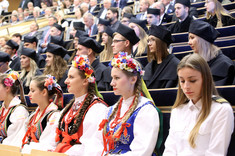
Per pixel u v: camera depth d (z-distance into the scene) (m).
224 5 6.53
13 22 12.35
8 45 6.96
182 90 2.51
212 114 2.27
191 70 2.28
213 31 3.60
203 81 2.31
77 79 3.13
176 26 6.31
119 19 8.04
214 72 3.50
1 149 2.99
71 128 3.05
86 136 2.95
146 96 2.85
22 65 5.30
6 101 3.94
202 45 3.58
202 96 2.31
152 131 2.54
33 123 3.47
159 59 3.91
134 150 2.50
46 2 13.55
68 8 11.68
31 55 5.25
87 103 3.11
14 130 3.71
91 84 3.19
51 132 3.26
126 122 2.62
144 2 8.05
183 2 6.09
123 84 2.70
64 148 2.93
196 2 7.80
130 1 9.97
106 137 2.68
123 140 2.62
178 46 5.07
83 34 5.86
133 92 2.77
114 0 9.65
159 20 6.77
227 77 3.44
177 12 6.14
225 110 2.24
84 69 3.13
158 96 3.04
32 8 12.86
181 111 2.49
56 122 3.28
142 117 2.58
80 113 3.06
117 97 3.37
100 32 6.79
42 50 8.16
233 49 4.11
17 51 7.68
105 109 3.01
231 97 2.65
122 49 4.35
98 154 2.77
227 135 2.20
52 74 4.74
